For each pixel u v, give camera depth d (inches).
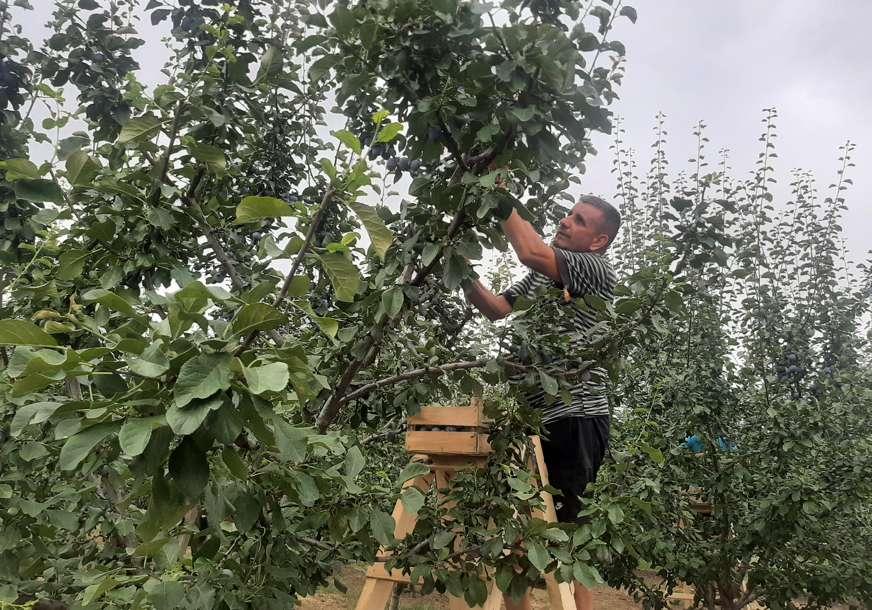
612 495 119.3
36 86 112.0
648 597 193.2
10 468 81.7
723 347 209.8
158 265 89.8
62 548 93.6
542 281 124.2
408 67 81.4
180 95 91.5
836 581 185.2
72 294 93.2
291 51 128.1
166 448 46.1
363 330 95.6
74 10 110.0
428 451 102.7
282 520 63.8
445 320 123.6
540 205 112.7
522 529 85.7
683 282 93.4
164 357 46.1
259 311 48.7
